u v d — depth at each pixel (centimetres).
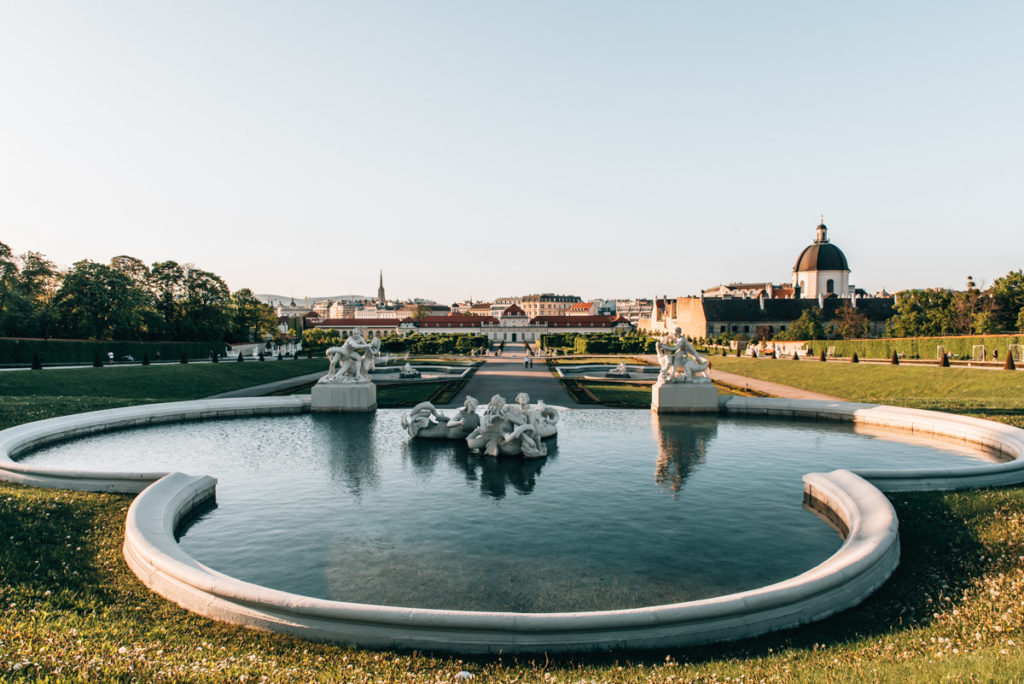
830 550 1491
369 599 1237
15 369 5097
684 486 2045
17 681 745
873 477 1827
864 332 11369
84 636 965
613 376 6278
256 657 925
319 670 898
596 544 1527
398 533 1606
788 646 998
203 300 10044
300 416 3503
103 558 1366
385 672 895
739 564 1408
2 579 1190
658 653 975
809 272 15088
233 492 1981
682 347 3591
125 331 8431
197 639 1000
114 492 1856
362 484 2077
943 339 6900
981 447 2628
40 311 7731
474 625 962
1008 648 901
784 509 1802
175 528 1619
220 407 3416
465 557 1448
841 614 1128
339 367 3878
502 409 2462
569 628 961
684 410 3569
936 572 1312
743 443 2742
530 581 1318
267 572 1370
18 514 1503
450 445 2719
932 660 863
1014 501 1602
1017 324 8038
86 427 2912
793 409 3422
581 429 3095
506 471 2248
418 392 4628
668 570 1374
